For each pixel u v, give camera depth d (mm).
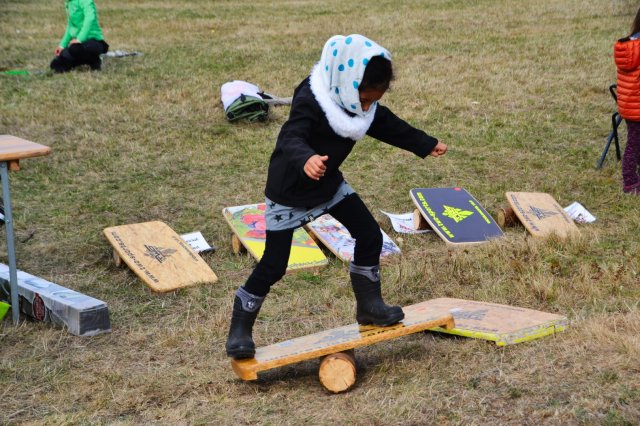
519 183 7406
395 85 10656
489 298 4922
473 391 3549
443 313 4145
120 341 4562
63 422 3578
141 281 5453
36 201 7156
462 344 4125
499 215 6422
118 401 3793
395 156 8250
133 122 9391
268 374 4078
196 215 6844
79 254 5996
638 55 6465
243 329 3803
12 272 4711
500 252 5566
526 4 17016
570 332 4145
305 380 3967
